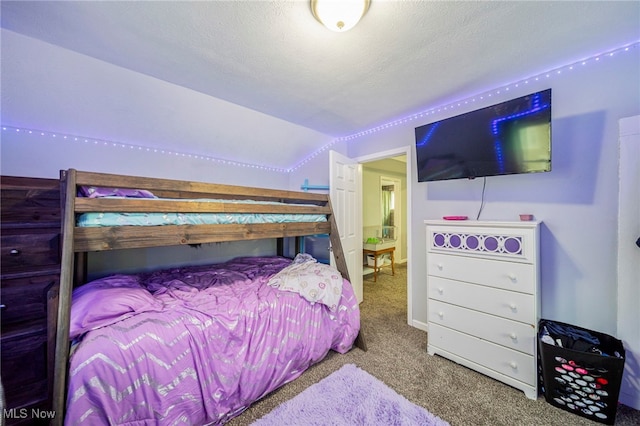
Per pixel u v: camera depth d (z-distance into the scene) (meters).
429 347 2.15
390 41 1.53
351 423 1.42
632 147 1.53
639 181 1.51
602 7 1.29
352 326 2.16
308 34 1.47
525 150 1.81
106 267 2.32
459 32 1.46
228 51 1.63
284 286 1.99
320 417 1.46
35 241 1.27
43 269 1.26
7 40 1.48
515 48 1.62
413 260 2.74
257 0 1.22
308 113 2.66
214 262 3.00
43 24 1.40
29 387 1.10
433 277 2.12
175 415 1.29
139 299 1.49
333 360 2.06
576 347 1.60
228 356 1.50
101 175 1.36
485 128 1.99
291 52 1.64
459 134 2.14
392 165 5.42
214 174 2.99
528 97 1.78
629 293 1.55
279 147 3.25
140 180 1.49
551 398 1.56
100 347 1.17
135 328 1.29
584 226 1.76
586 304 1.75
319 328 1.95
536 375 1.62
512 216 2.08
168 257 2.66
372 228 5.23
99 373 1.13
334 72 1.88
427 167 2.37
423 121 2.65
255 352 1.60
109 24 1.40
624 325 1.56
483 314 1.84
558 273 1.86
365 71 1.87
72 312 1.30
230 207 1.79
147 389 1.23
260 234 1.96
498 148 1.94
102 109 2.04
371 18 1.34
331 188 2.68
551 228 1.89
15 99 1.76
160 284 1.99
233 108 2.48
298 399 1.60
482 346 1.85
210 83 2.04
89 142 2.21
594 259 1.72
